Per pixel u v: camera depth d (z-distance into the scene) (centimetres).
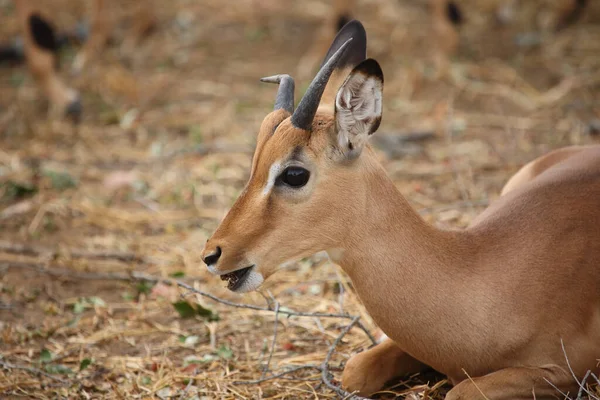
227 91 1553
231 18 1892
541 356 669
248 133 1385
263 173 651
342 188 656
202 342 877
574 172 748
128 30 1842
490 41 1673
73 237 1112
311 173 649
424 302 666
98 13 1672
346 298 934
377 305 677
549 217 704
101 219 1151
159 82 1600
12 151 1360
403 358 745
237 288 666
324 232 661
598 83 1474
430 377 766
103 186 1249
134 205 1197
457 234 691
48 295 979
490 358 673
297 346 853
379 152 1298
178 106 1508
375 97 639
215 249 652
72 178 1257
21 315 938
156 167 1302
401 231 668
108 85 1570
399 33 1742
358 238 666
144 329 906
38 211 1173
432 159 1274
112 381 816
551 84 1495
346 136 643
